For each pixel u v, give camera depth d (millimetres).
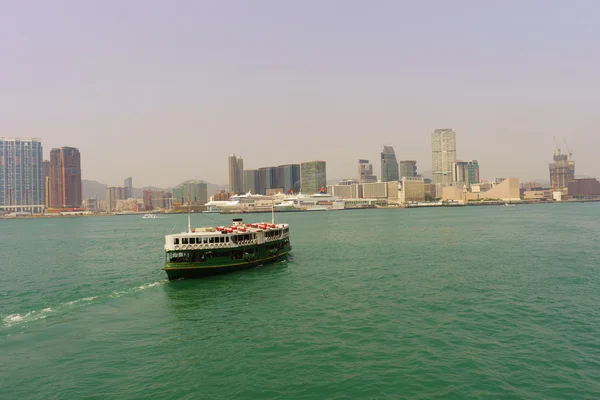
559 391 27938
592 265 71938
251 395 28234
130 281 67188
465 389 28453
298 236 145125
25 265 88812
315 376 30766
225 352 35625
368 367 32031
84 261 93312
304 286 59938
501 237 123250
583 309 45594
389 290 56312
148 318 46094
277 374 31219
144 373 31938
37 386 30203
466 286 57562
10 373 32438
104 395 28656
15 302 55250
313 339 38188
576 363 31984
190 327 42531
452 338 37625
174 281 65000
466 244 107750
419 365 32219
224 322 43906
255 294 55656
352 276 66750
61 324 44656
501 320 42375
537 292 53438
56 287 64562
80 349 37125
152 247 119625
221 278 66312
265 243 79000
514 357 33281
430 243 112500
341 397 27797
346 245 112750
